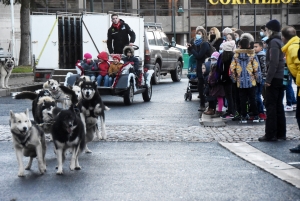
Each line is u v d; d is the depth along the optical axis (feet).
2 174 28.22
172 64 95.09
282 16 157.07
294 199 23.06
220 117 47.62
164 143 36.50
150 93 64.90
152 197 23.57
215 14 157.58
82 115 35.50
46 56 74.18
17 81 86.38
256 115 45.03
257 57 43.93
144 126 43.57
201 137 38.40
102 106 37.11
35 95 37.37
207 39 54.08
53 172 28.53
